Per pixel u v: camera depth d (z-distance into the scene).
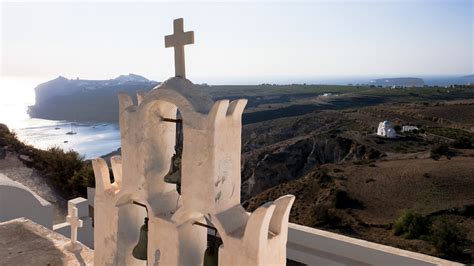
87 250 6.88
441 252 16.56
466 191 26.67
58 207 16.41
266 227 2.88
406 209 24.27
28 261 6.36
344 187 29.33
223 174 3.17
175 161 3.66
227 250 3.06
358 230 21.45
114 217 4.10
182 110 3.22
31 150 22.58
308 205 27.86
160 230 3.55
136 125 3.67
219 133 3.08
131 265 4.21
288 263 6.84
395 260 5.82
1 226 7.79
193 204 3.24
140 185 3.72
